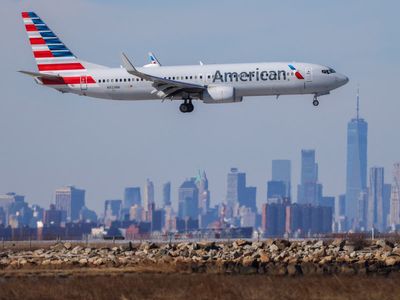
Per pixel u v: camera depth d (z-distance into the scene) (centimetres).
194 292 12450
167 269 15612
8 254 19650
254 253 17850
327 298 12038
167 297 12188
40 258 18312
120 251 19400
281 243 19138
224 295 12231
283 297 12106
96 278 14038
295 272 15075
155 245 19600
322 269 15212
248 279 13612
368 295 12081
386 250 18438
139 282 13275
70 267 16488
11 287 12900
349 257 17000
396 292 12219
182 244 19325
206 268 15550
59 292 12544
